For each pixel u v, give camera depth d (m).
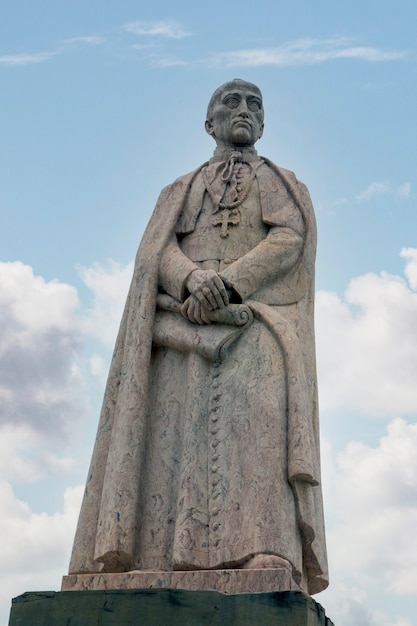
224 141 8.66
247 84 8.75
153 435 7.62
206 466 7.38
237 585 6.69
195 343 7.66
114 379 7.94
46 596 6.62
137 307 7.92
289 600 6.38
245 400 7.47
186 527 7.13
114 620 6.48
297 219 8.21
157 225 8.29
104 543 7.21
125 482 7.34
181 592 6.50
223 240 8.14
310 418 7.57
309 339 8.01
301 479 7.23
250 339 7.70
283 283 8.05
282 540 6.99
